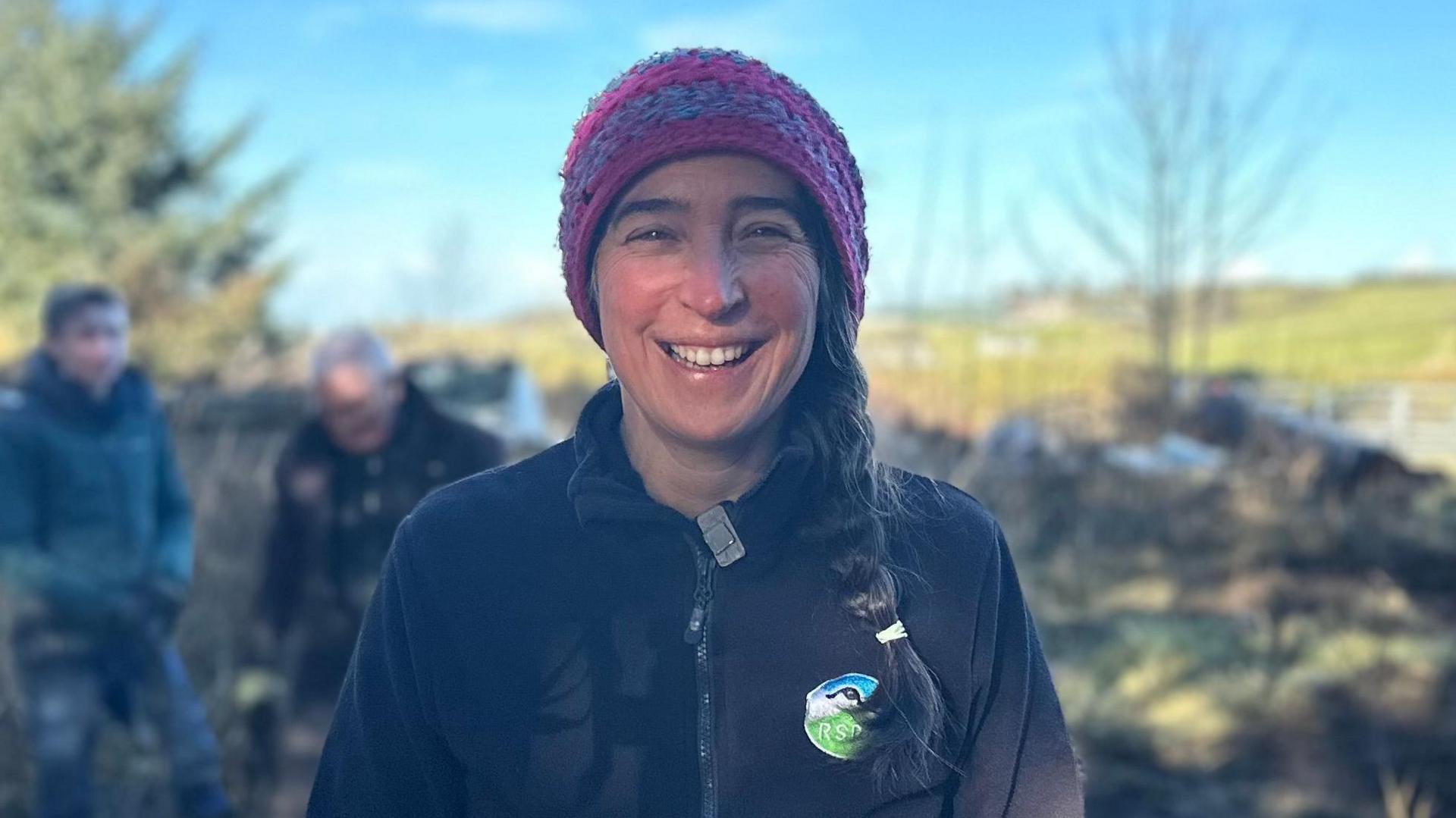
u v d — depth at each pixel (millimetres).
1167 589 3510
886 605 673
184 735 1914
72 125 9180
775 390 669
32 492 1789
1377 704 2531
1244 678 2689
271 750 1871
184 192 9898
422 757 697
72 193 9406
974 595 717
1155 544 4031
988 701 722
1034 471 4656
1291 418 5355
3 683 1953
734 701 673
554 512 707
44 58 9352
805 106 679
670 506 711
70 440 1809
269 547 1704
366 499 1682
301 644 1710
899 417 5199
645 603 684
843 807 672
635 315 657
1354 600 3309
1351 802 2117
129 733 2189
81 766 1838
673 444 695
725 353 659
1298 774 2238
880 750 669
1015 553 3893
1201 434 5734
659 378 666
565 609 684
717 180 653
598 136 669
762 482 681
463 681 681
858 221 713
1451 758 2271
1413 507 4285
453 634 686
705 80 655
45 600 1781
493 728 674
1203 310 6918
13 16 9531
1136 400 5887
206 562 2426
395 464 1679
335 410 1640
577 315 736
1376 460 4723
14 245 8953
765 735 671
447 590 692
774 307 655
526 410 4672
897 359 5926
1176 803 2141
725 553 682
